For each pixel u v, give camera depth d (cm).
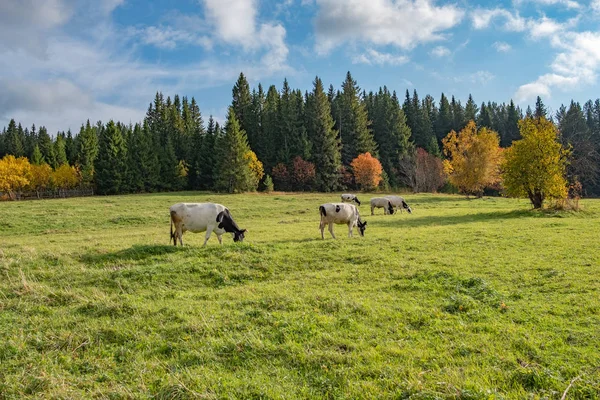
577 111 7488
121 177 6562
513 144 2722
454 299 794
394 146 7738
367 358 566
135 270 1090
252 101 8912
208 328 690
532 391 468
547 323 674
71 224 2744
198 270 1106
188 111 9675
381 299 837
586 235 1505
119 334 688
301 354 580
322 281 998
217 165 6519
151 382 528
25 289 961
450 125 9062
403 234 1697
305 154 7088
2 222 2664
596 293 807
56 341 671
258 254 1245
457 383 484
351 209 1798
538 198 2664
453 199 4581
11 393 515
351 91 8119
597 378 480
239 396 485
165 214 3197
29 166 7138
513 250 1284
